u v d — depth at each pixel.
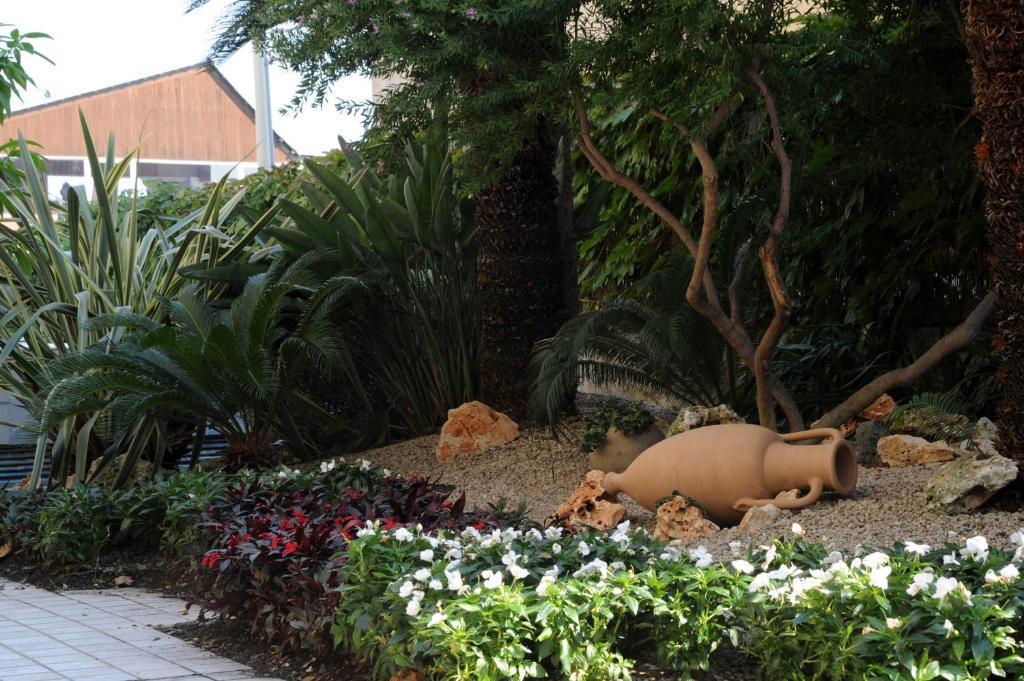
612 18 6.91
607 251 12.35
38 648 4.84
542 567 4.17
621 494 7.46
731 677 3.71
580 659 3.50
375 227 9.82
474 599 3.59
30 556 7.17
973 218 8.57
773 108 6.71
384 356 10.34
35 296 9.52
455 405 10.29
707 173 6.73
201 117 32.19
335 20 7.94
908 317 9.47
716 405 8.54
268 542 4.66
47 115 30.80
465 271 10.42
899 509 5.77
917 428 7.43
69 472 9.62
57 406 8.17
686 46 6.46
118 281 9.73
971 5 5.83
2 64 8.89
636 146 11.29
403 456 9.45
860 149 8.61
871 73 7.85
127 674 4.34
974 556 3.82
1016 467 5.57
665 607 3.58
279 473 7.17
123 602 5.98
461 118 7.82
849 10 7.91
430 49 7.47
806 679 3.49
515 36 7.42
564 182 10.19
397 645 3.75
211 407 8.92
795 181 8.18
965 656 3.13
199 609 5.70
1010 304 5.76
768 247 6.90
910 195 8.95
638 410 7.62
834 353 9.19
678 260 8.54
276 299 8.84
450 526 5.10
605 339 8.37
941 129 8.20
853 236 9.55
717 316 7.27
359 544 4.18
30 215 9.82
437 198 9.84
